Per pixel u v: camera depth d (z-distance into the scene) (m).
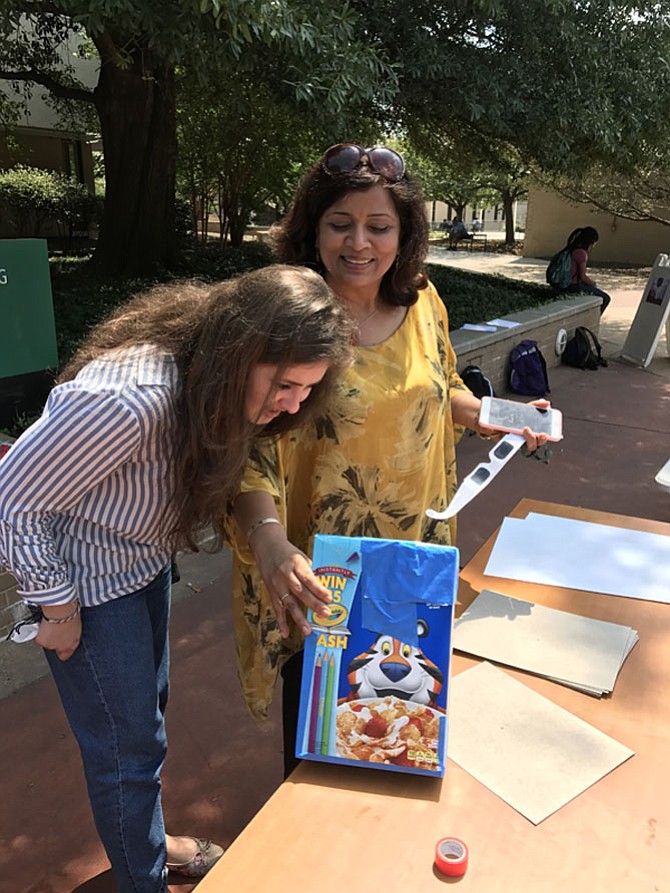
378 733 1.13
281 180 11.66
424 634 1.15
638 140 6.88
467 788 1.10
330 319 1.07
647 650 1.43
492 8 5.03
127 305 1.29
